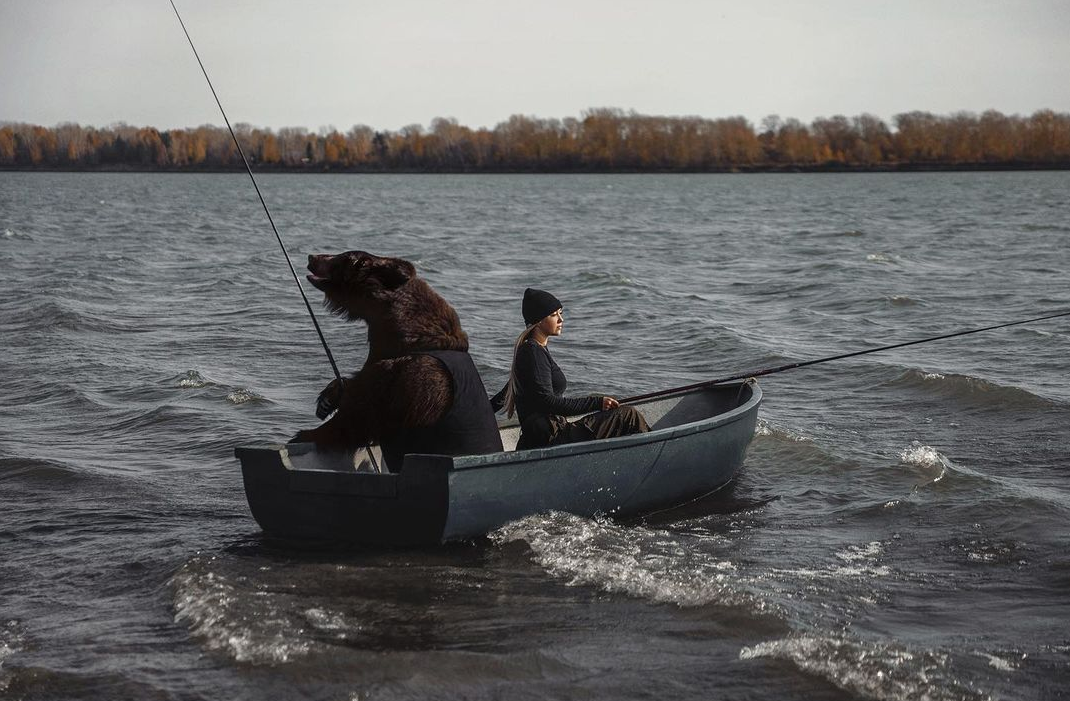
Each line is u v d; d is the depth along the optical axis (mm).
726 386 7930
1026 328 13641
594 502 6348
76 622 4984
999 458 7805
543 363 6492
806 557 5848
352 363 11883
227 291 18469
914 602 5176
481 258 26031
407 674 4371
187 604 5090
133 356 12047
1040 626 4855
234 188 99188
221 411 9320
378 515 5809
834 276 20406
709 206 58438
